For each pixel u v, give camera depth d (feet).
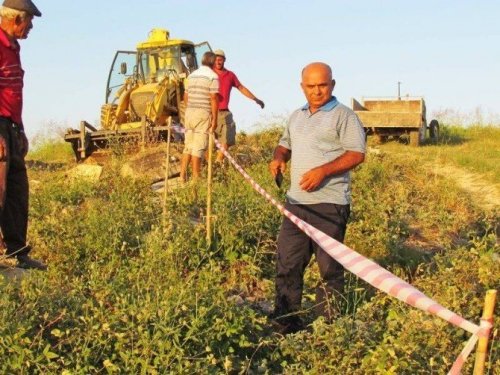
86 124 56.08
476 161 59.16
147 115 56.03
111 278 25.26
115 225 28.89
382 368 17.25
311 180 21.31
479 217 40.40
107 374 17.89
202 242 27.71
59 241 27.91
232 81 44.78
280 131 59.77
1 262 23.27
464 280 21.39
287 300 22.33
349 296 23.93
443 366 17.30
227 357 18.20
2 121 22.63
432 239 36.17
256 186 19.84
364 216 34.35
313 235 16.48
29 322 18.03
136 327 18.61
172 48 58.95
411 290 12.76
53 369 17.29
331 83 21.90
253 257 27.86
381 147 71.77
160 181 43.24
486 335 12.18
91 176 41.88
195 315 19.65
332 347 18.58
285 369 18.81
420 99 76.69
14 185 23.48
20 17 22.66
